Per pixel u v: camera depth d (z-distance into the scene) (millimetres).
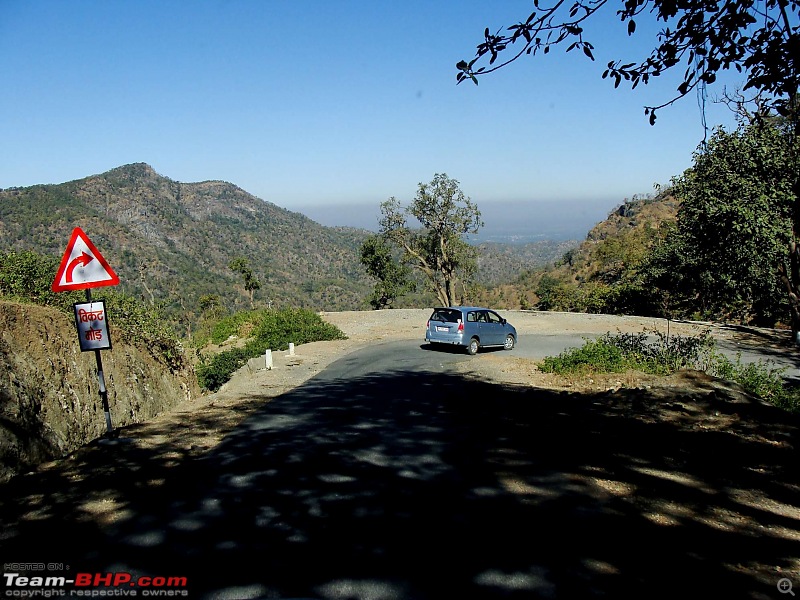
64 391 8500
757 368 13859
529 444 7555
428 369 15523
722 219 22062
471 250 46812
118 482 6023
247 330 29125
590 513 5211
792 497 5684
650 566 4211
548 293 49906
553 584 3924
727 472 6395
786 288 24375
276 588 3855
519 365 16391
